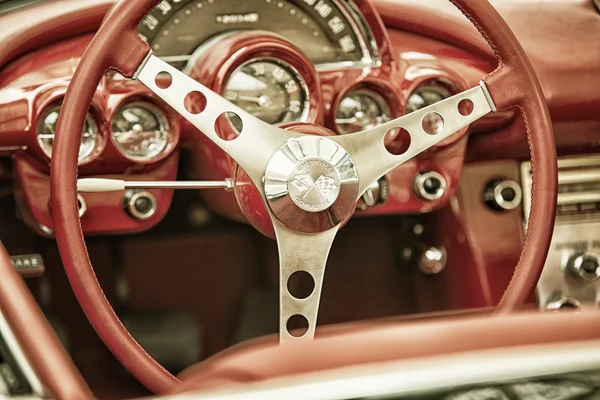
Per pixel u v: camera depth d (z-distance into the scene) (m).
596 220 1.75
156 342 1.73
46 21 1.52
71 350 1.70
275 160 1.39
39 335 1.17
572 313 1.07
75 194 1.36
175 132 1.54
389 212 1.64
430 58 1.63
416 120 1.43
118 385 1.68
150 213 1.57
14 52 1.51
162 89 1.38
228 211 1.64
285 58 1.53
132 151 1.55
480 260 1.73
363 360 1.01
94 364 1.70
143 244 1.73
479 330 1.03
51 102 1.50
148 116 1.54
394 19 1.63
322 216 1.39
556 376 0.92
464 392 0.92
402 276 1.82
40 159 1.52
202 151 1.57
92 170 1.54
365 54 1.61
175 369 1.73
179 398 0.97
